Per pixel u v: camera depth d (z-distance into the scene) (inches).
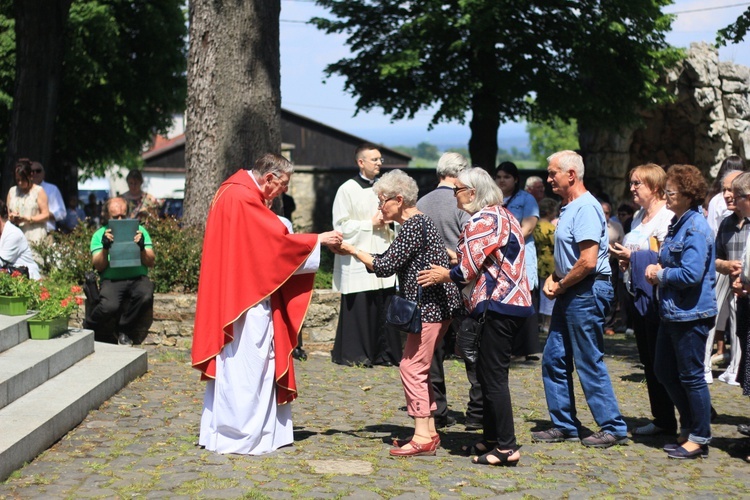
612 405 230.2
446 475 201.5
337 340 342.6
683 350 218.7
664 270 218.8
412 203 215.8
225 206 218.7
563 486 195.8
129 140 989.2
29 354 258.7
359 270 332.8
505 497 186.7
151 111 991.0
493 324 206.8
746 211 228.2
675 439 239.0
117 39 907.4
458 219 277.7
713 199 316.2
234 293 214.4
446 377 319.6
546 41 823.7
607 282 227.5
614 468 211.5
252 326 215.6
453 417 259.8
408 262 212.8
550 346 235.5
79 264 382.3
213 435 217.0
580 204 222.7
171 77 986.7
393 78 850.1
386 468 205.9
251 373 215.2
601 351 229.3
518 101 866.8
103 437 226.7
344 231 332.8
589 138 850.8
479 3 757.9
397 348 337.4
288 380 219.8
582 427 235.3
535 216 328.5
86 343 294.4
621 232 469.7
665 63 805.2
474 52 786.2
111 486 187.9
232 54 416.8
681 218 220.8
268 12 423.2
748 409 277.3
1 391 223.1
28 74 615.2
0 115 901.8
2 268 311.4
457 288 217.0
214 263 217.9
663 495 192.1
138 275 360.5
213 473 198.1
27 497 180.2
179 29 970.7
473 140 880.3
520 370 338.6
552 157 225.9
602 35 798.5
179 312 365.4
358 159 337.1
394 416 259.8
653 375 240.7
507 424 209.3
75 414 234.7
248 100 419.2
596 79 807.7
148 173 1904.5
